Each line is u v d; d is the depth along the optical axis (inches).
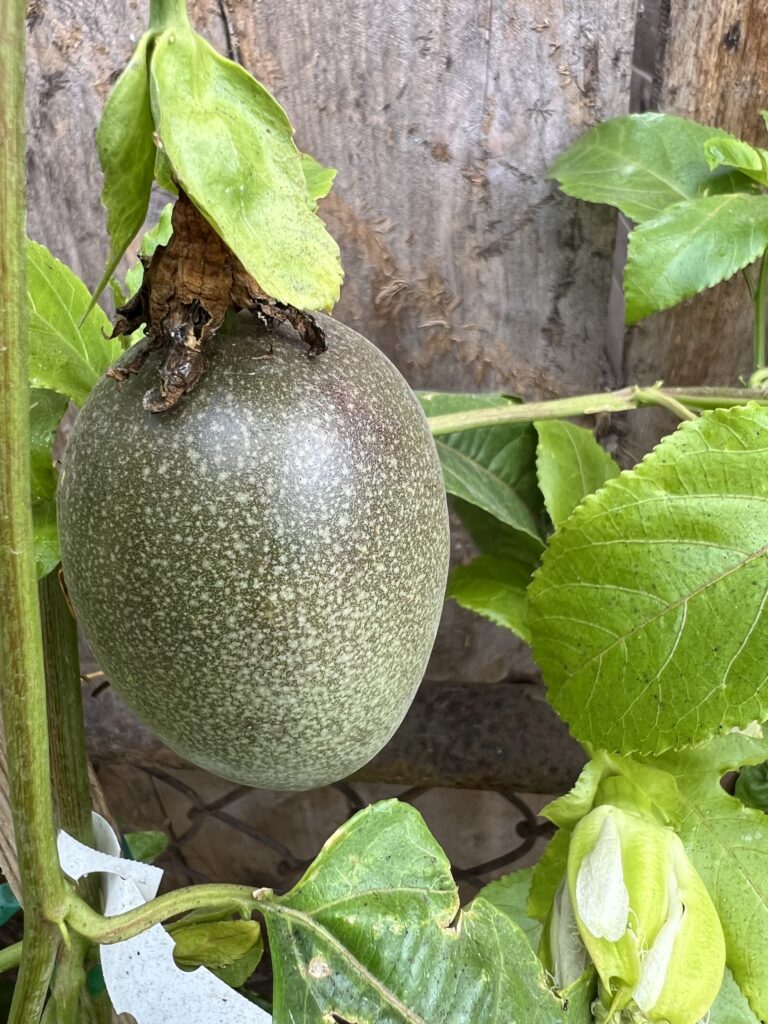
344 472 3.8
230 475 3.7
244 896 4.2
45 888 3.9
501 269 7.5
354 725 4.2
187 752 4.5
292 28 6.6
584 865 5.4
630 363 8.1
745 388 6.8
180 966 6.5
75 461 4.1
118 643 4.1
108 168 3.3
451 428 6.3
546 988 4.6
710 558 5.1
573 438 7.1
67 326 5.4
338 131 7.0
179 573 3.7
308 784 4.6
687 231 6.5
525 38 6.7
